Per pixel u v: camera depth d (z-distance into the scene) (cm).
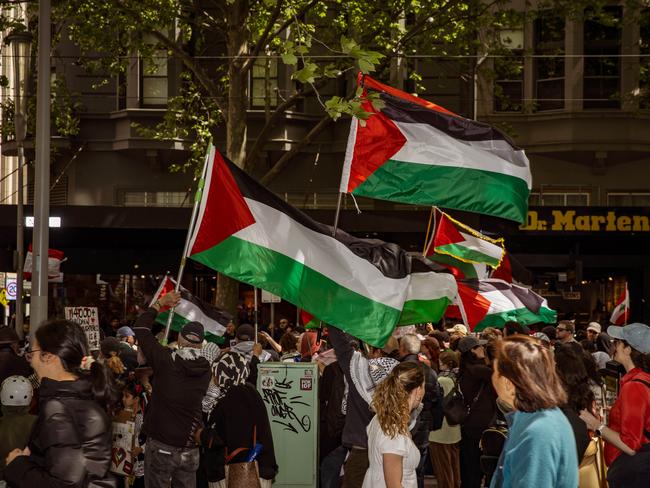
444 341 1549
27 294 2638
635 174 2667
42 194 1297
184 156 2633
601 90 2628
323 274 880
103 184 2673
